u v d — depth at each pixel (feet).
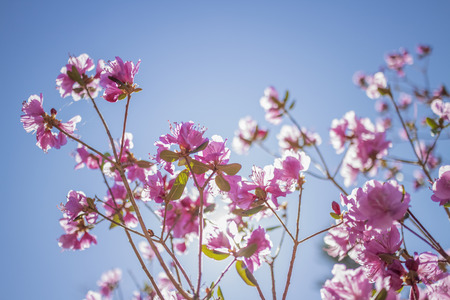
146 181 1.61
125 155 1.87
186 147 1.38
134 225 1.83
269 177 1.46
